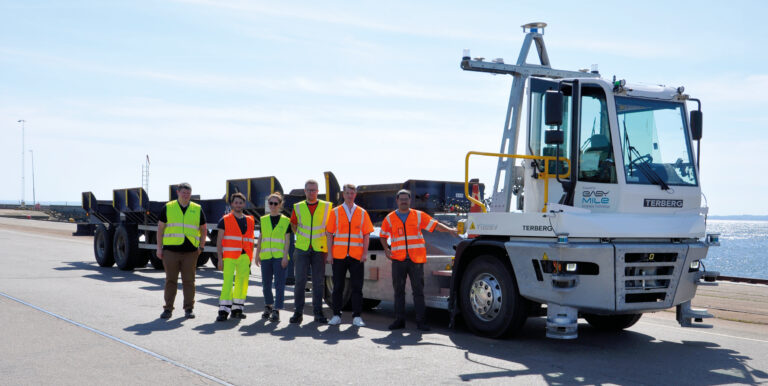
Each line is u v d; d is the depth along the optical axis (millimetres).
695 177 7703
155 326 8227
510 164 8758
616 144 7230
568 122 7629
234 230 8953
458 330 8508
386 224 8633
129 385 5383
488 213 7934
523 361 6586
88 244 26312
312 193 8805
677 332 8727
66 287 12102
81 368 5949
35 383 5422
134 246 15961
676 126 7699
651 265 7266
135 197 16547
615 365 6484
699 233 7551
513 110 10070
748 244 115562
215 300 10961
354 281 8742
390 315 9930
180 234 8891
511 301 7582
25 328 7863
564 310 7145
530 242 7336
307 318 9305
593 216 7023
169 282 8922
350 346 7184
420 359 6562
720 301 12492
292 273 12695
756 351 7383
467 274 8188
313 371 5941
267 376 5730
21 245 24734
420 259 8453
